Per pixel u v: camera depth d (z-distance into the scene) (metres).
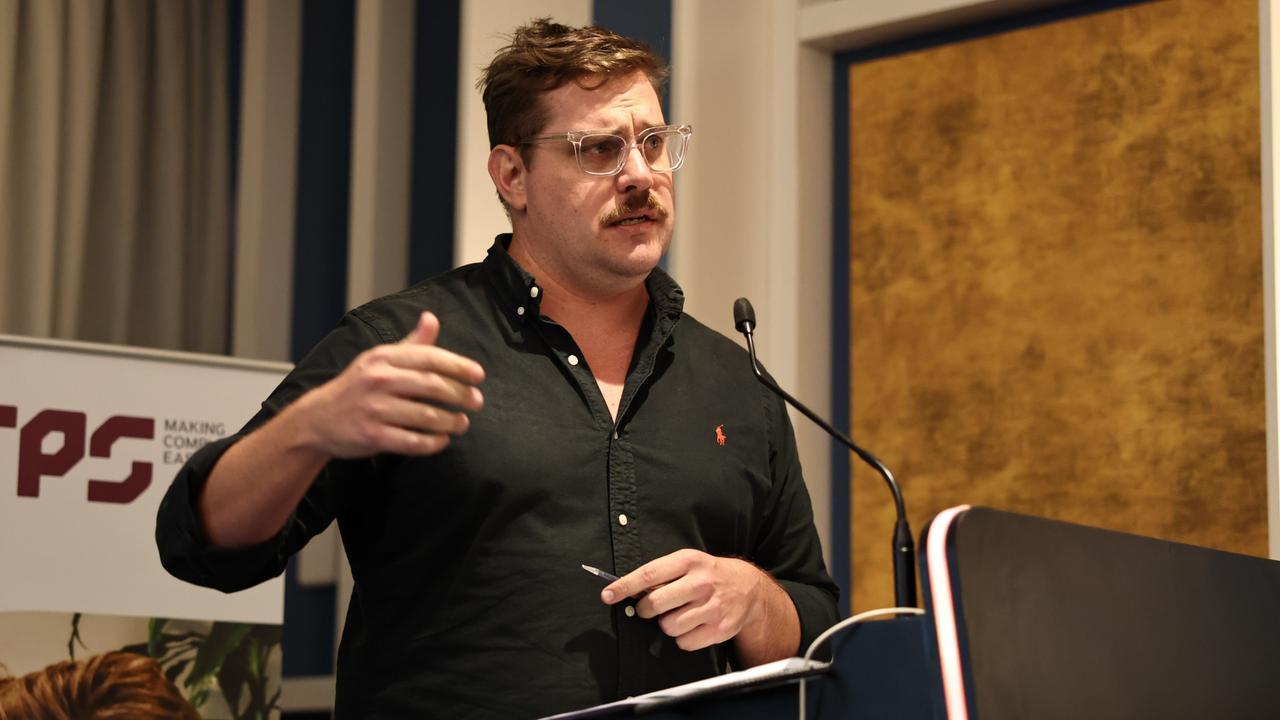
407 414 1.11
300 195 4.05
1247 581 1.32
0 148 3.60
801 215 3.03
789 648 1.43
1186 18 2.69
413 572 1.44
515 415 1.48
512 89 1.60
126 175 3.84
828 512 3.02
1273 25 2.46
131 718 2.54
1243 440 2.55
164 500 1.35
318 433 1.16
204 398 2.70
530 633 1.40
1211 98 2.65
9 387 2.52
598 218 1.53
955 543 0.94
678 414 1.58
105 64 3.87
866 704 1.00
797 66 3.05
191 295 3.97
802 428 2.98
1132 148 2.73
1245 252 2.58
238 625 2.67
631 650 1.42
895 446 2.96
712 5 3.01
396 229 3.89
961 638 0.93
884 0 2.95
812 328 3.03
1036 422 2.79
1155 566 1.17
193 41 4.02
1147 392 2.67
